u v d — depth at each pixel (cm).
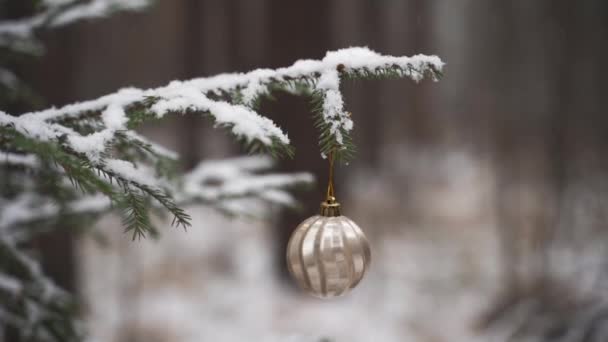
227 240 1106
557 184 968
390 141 1684
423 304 862
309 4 711
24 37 228
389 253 1051
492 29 1363
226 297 871
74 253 472
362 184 1389
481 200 1274
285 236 831
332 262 139
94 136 116
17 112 311
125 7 234
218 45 1534
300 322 784
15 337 221
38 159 166
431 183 1443
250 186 224
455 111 1736
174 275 944
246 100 127
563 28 1038
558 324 619
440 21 1716
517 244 906
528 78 1208
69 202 218
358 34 1513
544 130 1095
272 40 729
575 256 739
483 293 864
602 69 1000
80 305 252
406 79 1659
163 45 1722
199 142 1420
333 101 120
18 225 218
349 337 754
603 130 1007
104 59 1566
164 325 782
